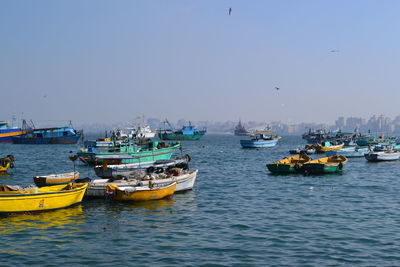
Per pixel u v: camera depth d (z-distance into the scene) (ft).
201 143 582.76
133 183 104.88
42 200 86.74
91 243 66.18
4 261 57.88
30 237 69.51
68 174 133.39
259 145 409.69
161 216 85.05
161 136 617.62
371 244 65.10
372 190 119.24
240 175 159.84
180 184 114.11
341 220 80.89
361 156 250.98
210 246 64.39
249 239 68.03
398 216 84.17
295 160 172.76
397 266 55.72
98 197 102.22
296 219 81.87
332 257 59.16
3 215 83.35
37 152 333.42
